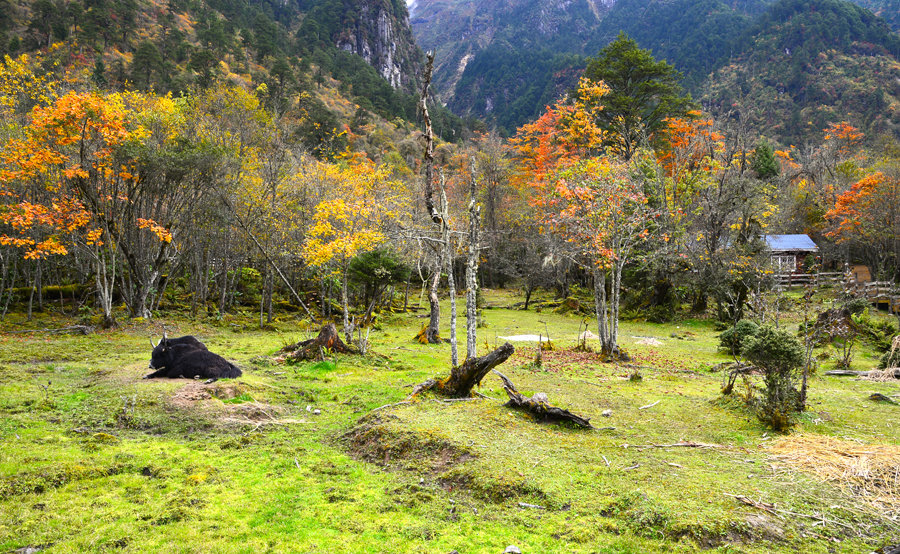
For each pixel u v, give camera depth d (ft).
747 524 12.30
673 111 111.04
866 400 28.48
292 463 17.04
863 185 107.65
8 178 47.88
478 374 24.25
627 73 112.98
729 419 22.94
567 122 108.99
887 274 107.14
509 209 128.67
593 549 11.65
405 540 12.09
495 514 13.35
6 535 11.97
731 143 89.25
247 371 32.01
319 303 81.05
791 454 17.37
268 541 11.98
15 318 55.62
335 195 66.13
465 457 16.33
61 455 16.70
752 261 75.77
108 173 49.85
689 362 44.06
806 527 12.42
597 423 22.00
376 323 66.74
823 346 51.11
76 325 50.60
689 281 80.53
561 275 103.55
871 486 14.61
